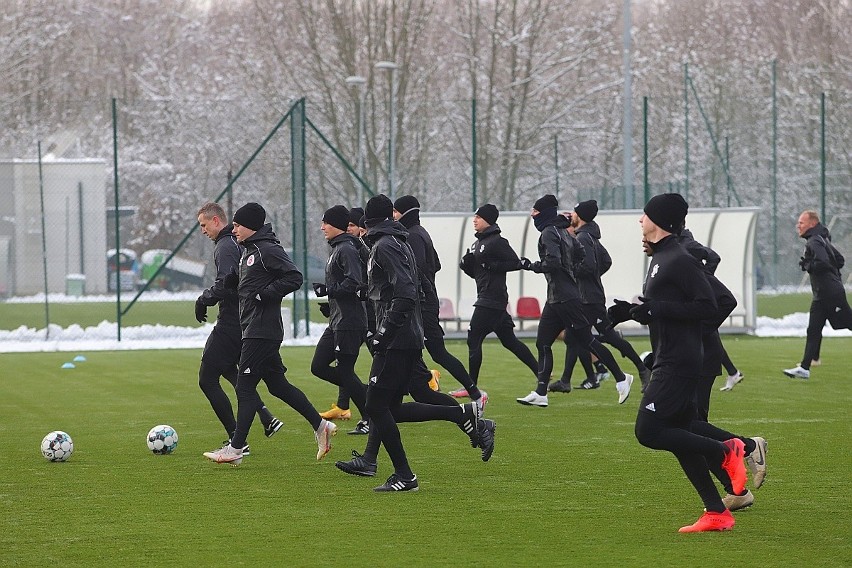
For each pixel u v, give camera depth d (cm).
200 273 8425
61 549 1420
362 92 7312
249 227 1998
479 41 9025
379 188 8412
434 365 3847
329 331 2275
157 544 1443
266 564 1342
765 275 7612
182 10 11712
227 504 1689
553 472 1930
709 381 2038
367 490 1792
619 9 9731
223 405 2139
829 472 1914
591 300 2794
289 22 9262
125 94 11038
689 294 1477
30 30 10306
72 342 4978
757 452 1605
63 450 2059
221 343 2127
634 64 9738
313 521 1571
